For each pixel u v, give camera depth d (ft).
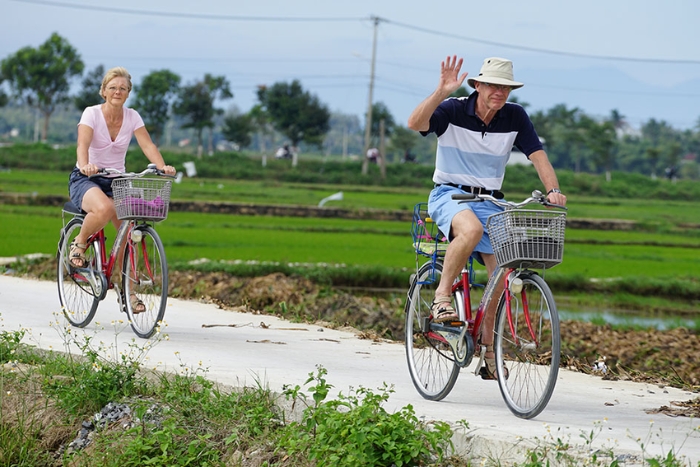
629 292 130.62
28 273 83.10
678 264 167.22
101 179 46.39
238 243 155.94
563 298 122.83
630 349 69.87
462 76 32.17
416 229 36.76
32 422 32.04
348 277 113.80
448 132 33.83
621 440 27.40
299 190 348.18
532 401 30.42
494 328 32.35
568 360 49.98
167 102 544.21
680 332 81.97
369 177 423.64
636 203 398.42
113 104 45.24
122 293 46.37
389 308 78.89
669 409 34.22
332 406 29.68
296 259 132.05
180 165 405.59
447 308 32.27
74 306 50.24
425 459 26.63
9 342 38.70
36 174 344.69
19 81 574.97
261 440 28.96
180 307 60.34
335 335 51.44
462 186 34.04
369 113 428.97
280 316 59.77
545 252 29.43
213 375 35.09
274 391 32.14
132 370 34.60
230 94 542.57
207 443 29.32
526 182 442.09
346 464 25.77
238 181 389.39
